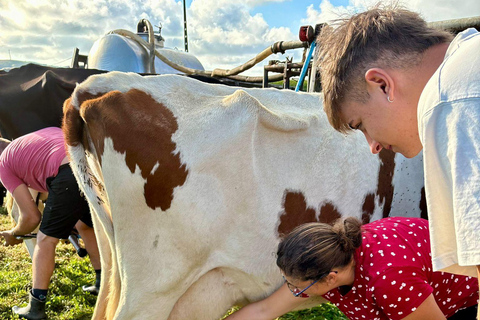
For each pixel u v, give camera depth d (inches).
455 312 78.5
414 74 43.4
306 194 88.8
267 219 85.0
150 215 79.7
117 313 81.5
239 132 80.2
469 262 32.5
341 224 68.4
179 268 80.9
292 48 185.3
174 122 79.8
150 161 78.0
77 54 341.7
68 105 85.5
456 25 128.4
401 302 65.7
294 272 64.8
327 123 94.3
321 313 134.3
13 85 166.9
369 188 97.7
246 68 222.2
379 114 46.3
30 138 136.4
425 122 37.1
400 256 66.9
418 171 105.6
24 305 143.7
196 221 79.6
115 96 78.6
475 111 33.4
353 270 69.5
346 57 46.6
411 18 45.1
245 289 88.4
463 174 33.2
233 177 81.0
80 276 172.6
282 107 96.0
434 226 37.6
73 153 84.6
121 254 82.3
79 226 154.1
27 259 191.6
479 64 34.6
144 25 352.5
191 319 85.7
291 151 87.7
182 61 339.3
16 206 162.7
